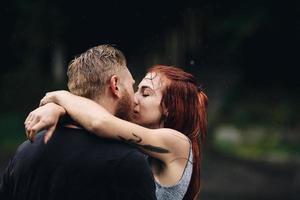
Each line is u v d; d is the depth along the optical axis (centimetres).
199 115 324
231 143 1812
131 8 2208
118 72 279
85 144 268
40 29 2138
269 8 2130
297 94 2216
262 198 1282
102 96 277
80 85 278
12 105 2072
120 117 285
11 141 1803
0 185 280
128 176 263
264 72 2300
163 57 2214
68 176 263
